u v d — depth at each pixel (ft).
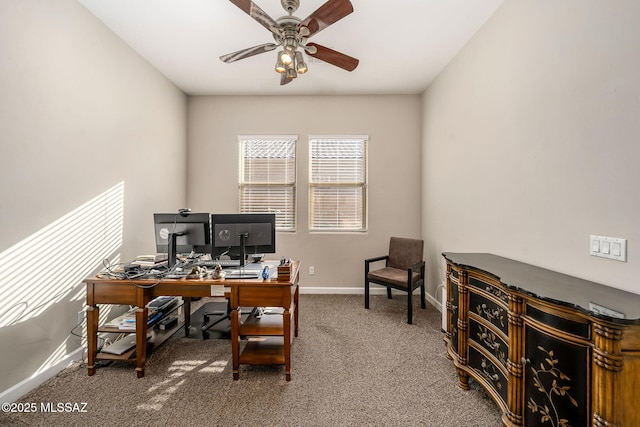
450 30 8.11
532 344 4.20
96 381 6.40
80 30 7.14
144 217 9.81
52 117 6.45
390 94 12.71
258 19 6.07
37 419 5.28
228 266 8.00
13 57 5.62
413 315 10.35
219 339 8.60
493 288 5.27
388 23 7.77
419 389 6.23
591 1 4.65
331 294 12.77
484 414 5.50
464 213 8.91
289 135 12.80
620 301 3.69
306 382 6.45
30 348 6.06
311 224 13.00
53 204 6.51
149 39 8.63
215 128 12.91
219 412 5.50
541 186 5.78
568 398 3.67
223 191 12.98
